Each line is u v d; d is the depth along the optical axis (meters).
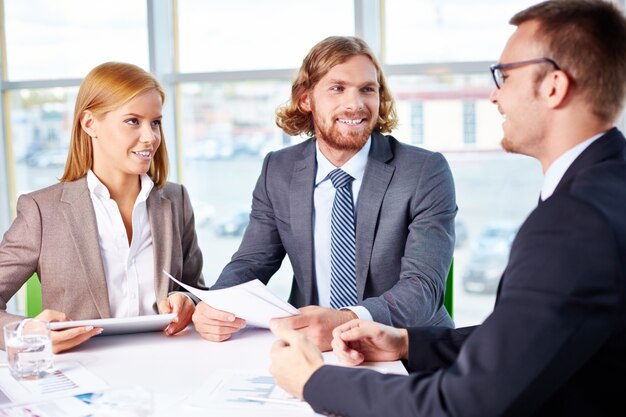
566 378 1.00
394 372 1.43
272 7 3.54
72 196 1.95
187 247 2.18
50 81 3.73
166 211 2.08
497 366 0.99
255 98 3.62
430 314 1.90
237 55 3.61
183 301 1.80
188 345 1.66
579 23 1.12
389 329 1.50
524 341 0.98
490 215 3.49
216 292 1.62
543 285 0.98
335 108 2.03
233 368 1.48
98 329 1.63
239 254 2.22
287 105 2.36
